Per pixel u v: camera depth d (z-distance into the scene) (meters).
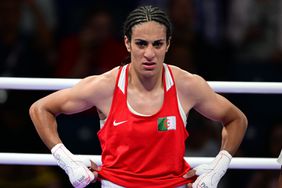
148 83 10.27
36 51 18.05
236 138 10.70
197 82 10.49
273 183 16.64
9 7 17.75
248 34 20.11
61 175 16.91
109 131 10.29
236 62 19.34
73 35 18.80
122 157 10.22
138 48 10.11
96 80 10.46
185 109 10.48
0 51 17.64
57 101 10.60
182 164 10.47
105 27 18.27
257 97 18.20
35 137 16.02
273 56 19.61
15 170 16.16
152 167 10.24
